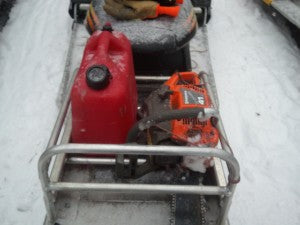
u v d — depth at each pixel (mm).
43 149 2143
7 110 2363
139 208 1472
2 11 3100
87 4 2516
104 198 1498
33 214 1844
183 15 1958
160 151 1182
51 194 1339
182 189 1309
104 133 1461
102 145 1186
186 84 1717
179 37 1875
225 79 2592
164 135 1455
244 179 2016
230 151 1351
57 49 2801
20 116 2322
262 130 2281
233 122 2312
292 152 2170
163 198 1499
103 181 1546
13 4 3270
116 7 1901
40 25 3033
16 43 2871
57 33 2945
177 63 2088
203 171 1484
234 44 2893
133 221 1433
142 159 1566
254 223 1839
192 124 1438
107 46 1492
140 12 1866
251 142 2207
